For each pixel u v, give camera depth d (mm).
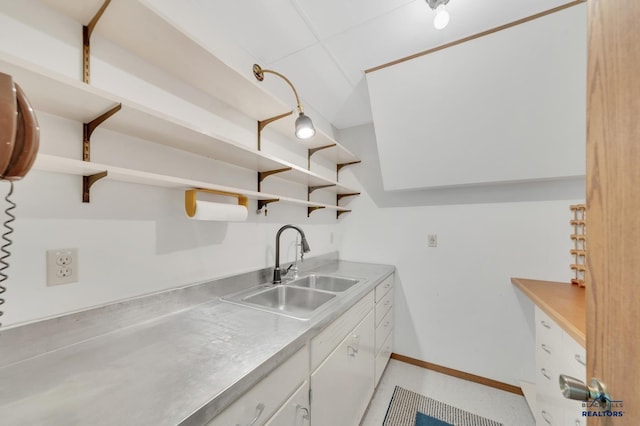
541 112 1545
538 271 1871
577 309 1225
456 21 1372
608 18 515
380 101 1887
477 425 1585
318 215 2395
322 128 2439
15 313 754
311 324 1013
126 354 788
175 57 1070
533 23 1330
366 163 2604
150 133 1017
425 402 1793
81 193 896
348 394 1341
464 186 2100
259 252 1709
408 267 2367
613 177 495
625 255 463
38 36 805
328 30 1427
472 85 1606
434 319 2236
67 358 764
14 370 700
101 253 946
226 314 1123
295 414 911
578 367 1027
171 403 576
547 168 1684
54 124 841
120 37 956
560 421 1176
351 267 2314
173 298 1141
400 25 1401
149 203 1101
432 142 1925
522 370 1922
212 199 1364
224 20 1353
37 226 800
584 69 1362
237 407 674
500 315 2002
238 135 1524
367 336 1638
